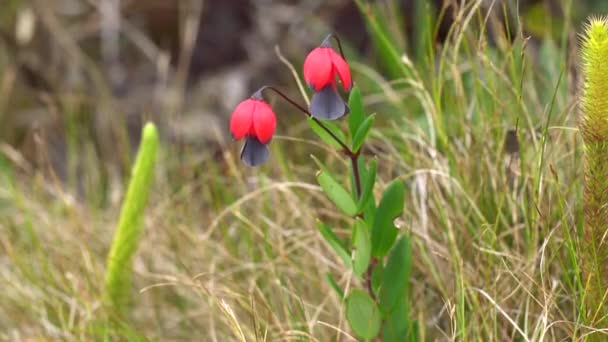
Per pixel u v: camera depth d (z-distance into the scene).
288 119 5.99
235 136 2.74
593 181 2.73
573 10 5.60
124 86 6.76
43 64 6.72
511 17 4.76
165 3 6.78
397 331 3.21
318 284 3.88
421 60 4.67
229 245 4.18
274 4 6.80
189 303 4.22
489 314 3.30
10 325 4.29
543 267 3.35
